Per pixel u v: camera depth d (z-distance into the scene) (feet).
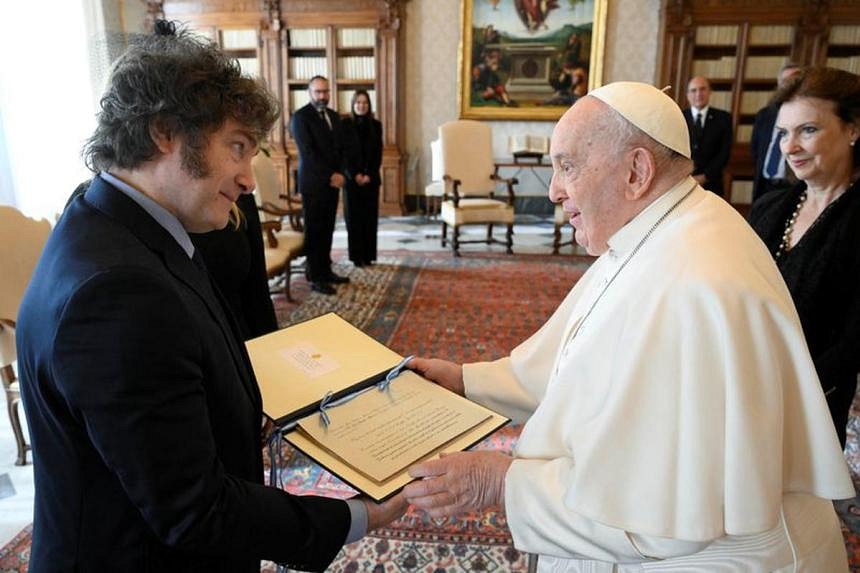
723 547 3.14
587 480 2.88
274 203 15.46
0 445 8.63
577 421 3.22
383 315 14.25
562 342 4.03
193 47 2.61
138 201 2.62
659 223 3.26
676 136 3.16
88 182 3.41
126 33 2.85
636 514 2.80
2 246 7.80
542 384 4.29
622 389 2.91
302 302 15.17
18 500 7.33
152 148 2.52
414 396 3.95
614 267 3.57
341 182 15.87
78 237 2.43
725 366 2.80
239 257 6.02
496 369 4.46
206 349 2.65
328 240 16.22
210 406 2.71
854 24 23.85
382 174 27.04
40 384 2.33
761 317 2.86
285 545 2.75
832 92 4.47
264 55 25.84
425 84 27.14
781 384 2.89
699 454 2.77
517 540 3.14
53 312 2.23
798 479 3.07
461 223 20.07
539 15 25.94
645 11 25.59
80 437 2.42
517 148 26.53
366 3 25.26
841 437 4.86
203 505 2.41
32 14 15.03
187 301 2.60
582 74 26.35
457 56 26.68
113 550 2.52
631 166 3.21
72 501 2.47
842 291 4.58
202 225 2.83
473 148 21.27
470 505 3.27
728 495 2.74
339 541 2.97
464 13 26.00
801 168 4.71
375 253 19.04
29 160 14.99
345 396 3.84
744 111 25.23
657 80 25.59
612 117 3.17
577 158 3.28
